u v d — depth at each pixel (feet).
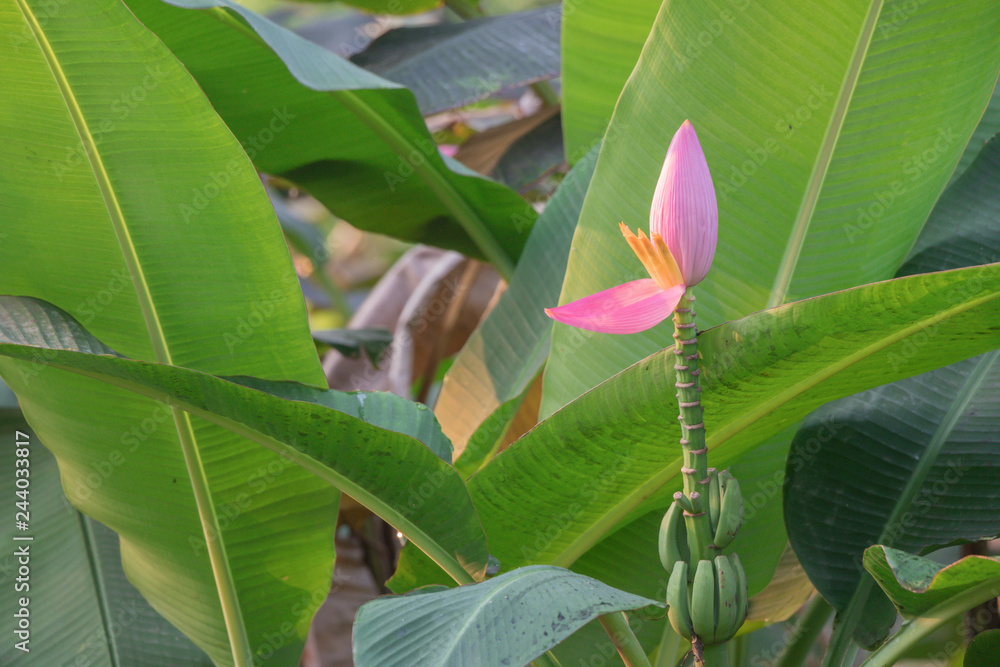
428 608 5.65
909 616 5.99
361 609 5.74
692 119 6.44
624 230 5.56
